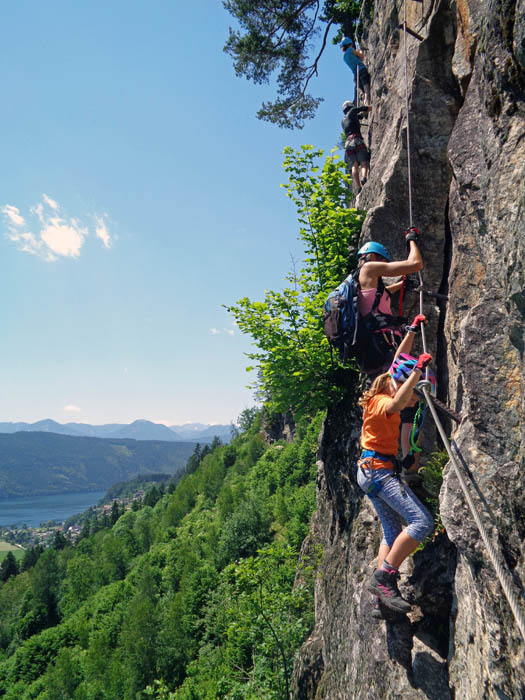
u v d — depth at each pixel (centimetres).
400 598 340
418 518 338
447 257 543
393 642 409
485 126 311
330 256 814
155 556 6569
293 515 4166
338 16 1526
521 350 267
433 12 550
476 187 359
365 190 806
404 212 584
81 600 7462
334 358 809
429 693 365
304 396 863
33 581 7744
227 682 1475
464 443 320
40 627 7338
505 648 266
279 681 1178
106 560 8125
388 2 733
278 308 868
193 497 9144
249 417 10800
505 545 269
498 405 290
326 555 870
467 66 472
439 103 548
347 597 679
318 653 863
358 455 730
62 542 10931
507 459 280
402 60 645
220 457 9288
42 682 5250
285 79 1694
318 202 845
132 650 4294
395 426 364
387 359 408
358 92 983
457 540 306
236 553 4650
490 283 319
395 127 636
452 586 405
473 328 314
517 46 252
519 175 263
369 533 638
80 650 5531
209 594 4162
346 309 418
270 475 6047
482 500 289
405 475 456
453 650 362
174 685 3903
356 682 539
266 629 1287
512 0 259
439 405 338
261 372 899
